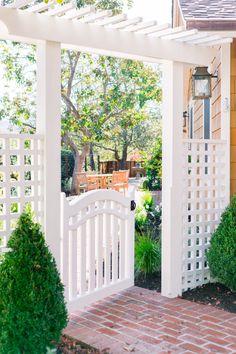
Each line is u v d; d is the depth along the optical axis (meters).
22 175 4.43
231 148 6.10
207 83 6.10
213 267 5.55
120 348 4.12
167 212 5.59
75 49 4.89
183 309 5.15
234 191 6.13
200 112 9.97
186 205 5.84
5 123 16.56
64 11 4.25
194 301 5.44
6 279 3.31
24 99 15.82
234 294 5.66
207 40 5.46
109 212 5.56
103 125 16.77
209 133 8.40
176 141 5.60
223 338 4.36
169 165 5.58
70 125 15.73
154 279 6.29
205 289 5.88
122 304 5.31
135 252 6.52
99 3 16.66
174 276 5.58
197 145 6.22
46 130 4.54
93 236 5.34
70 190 18.19
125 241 5.88
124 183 16.39
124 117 16.61
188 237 5.87
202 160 5.98
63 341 4.25
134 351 4.06
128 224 5.88
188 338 4.36
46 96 4.52
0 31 4.27
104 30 4.82
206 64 5.84
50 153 4.58
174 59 5.46
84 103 16.14
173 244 5.58
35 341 3.33
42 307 3.33
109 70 16.23
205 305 5.29
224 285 6.00
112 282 5.67
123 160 22.36
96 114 16.14
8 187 4.31
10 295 3.29
